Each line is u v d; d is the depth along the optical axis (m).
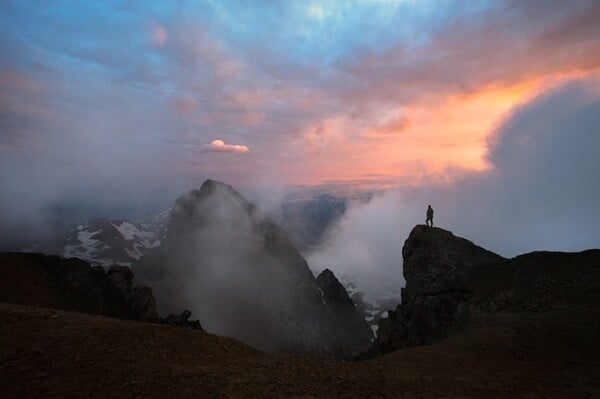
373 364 21.03
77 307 44.22
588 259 35.00
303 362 19.41
